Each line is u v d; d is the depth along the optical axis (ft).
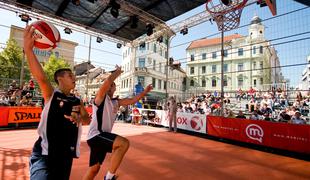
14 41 71.87
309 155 18.39
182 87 132.16
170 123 31.86
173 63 39.86
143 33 37.11
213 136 27.43
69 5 28.12
